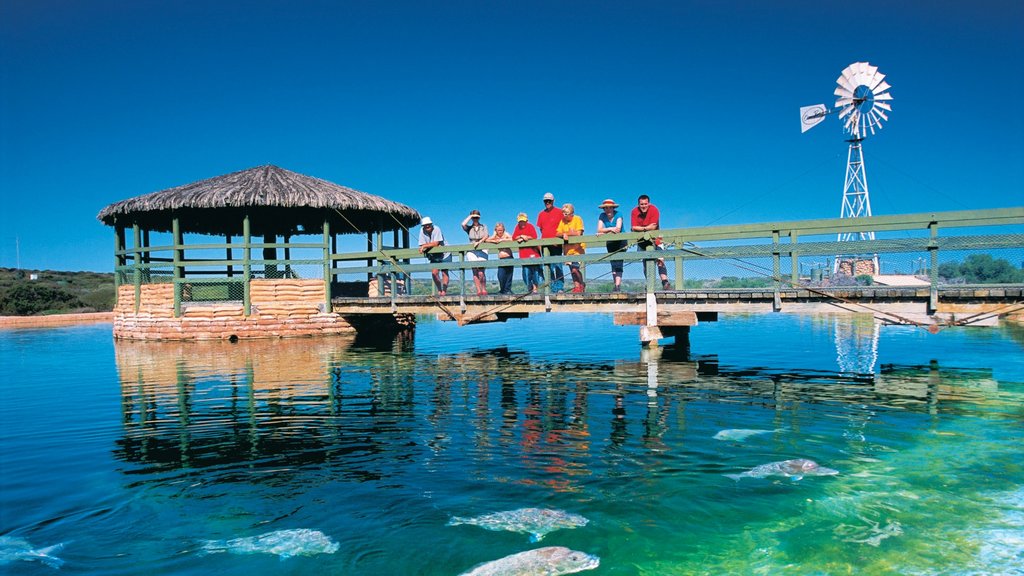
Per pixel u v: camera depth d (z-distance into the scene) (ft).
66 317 104.17
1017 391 28.73
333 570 13.33
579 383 32.50
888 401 27.09
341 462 19.95
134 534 15.11
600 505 16.35
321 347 52.01
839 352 42.60
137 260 61.87
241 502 16.88
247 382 34.32
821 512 15.76
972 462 19.06
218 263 59.36
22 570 13.38
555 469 19.04
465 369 38.01
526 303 46.44
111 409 27.78
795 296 37.29
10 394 31.55
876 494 16.81
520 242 46.21
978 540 14.20
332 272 60.80
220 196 57.11
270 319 59.26
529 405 27.45
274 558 13.89
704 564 13.41
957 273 35.27
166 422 25.29
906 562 13.32
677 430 22.95
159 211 60.23
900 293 34.19
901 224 34.35
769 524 15.17
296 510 16.34
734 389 30.25
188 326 58.59
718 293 39.60
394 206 65.77
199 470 19.38
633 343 51.49
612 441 21.74
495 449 21.06
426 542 14.49
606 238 42.98
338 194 61.52
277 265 60.29
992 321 32.04
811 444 21.04
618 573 13.07
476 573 13.14
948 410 25.36
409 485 17.90
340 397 29.73
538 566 13.35
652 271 41.52
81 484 18.28
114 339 65.16
